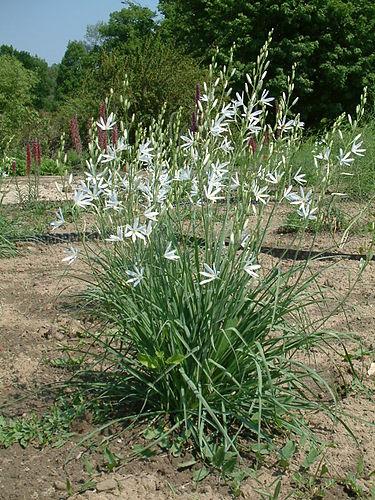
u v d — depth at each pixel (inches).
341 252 268.4
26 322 191.9
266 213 334.0
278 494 110.1
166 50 694.5
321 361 165.0
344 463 121.6
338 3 938.7
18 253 279.0
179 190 145.7
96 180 140.9
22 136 711.1
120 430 129.6
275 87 933.2
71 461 120.1
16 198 418.6
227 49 968.9
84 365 159.9
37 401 143.1
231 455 118.5
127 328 134.7
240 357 129.3
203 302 129.0
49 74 3895.2
